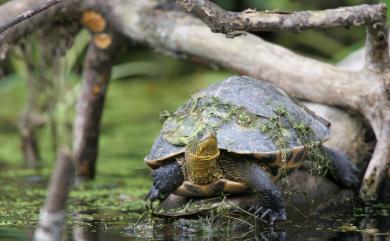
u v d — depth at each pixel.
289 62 8.28
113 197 8.22
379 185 7.56
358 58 9.62
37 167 10.69
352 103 7.89
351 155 8.01
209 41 8.68
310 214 6.99
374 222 6.68
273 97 6.85
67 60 11.24
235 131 6.41
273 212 6.45
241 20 6.21
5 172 10.23
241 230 6.25
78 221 6.70
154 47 9.16
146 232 6.17
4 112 16.34
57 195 4.31
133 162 11.03
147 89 18.05
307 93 8.20
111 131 14.10
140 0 9.25
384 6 6.84
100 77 9.52
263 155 6.29
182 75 18.48
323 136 6.88
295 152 6.48
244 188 6.51
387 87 7.59
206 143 6.07
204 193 6.60
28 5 8.16
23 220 6.74
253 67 8.43
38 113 11.44
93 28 9.30
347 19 6.68
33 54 11.11
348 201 7.48
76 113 9.72
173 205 6.84
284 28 6.39
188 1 6.03
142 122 14.91
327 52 15.84
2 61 10.67
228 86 6.85
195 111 6.70
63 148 4.33
